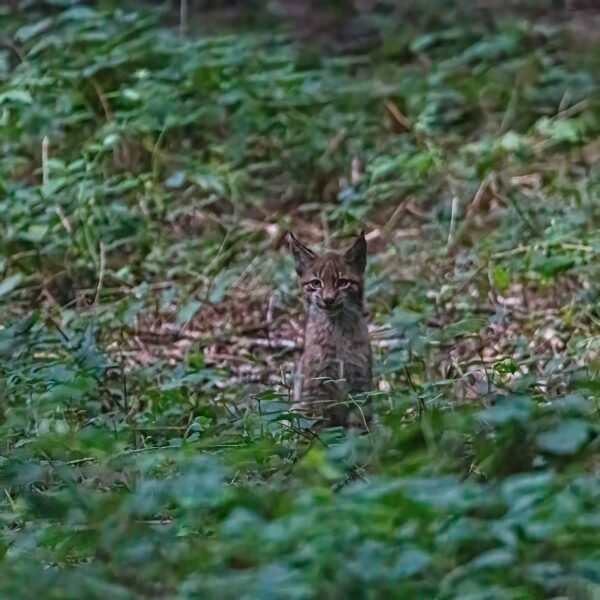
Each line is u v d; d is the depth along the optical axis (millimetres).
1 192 16719
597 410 9992
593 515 7605
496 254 15305
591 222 16000
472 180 16984
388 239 16422
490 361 12250
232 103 18500
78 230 16141
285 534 7641
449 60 20359
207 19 22719
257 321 14867
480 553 7449
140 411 12273
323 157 18125
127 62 19469
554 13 22484
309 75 19547
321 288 12078
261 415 10664
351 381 12125
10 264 15742
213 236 16719
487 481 8945
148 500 8703
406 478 8586
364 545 7391
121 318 14352
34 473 9672
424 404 10820
